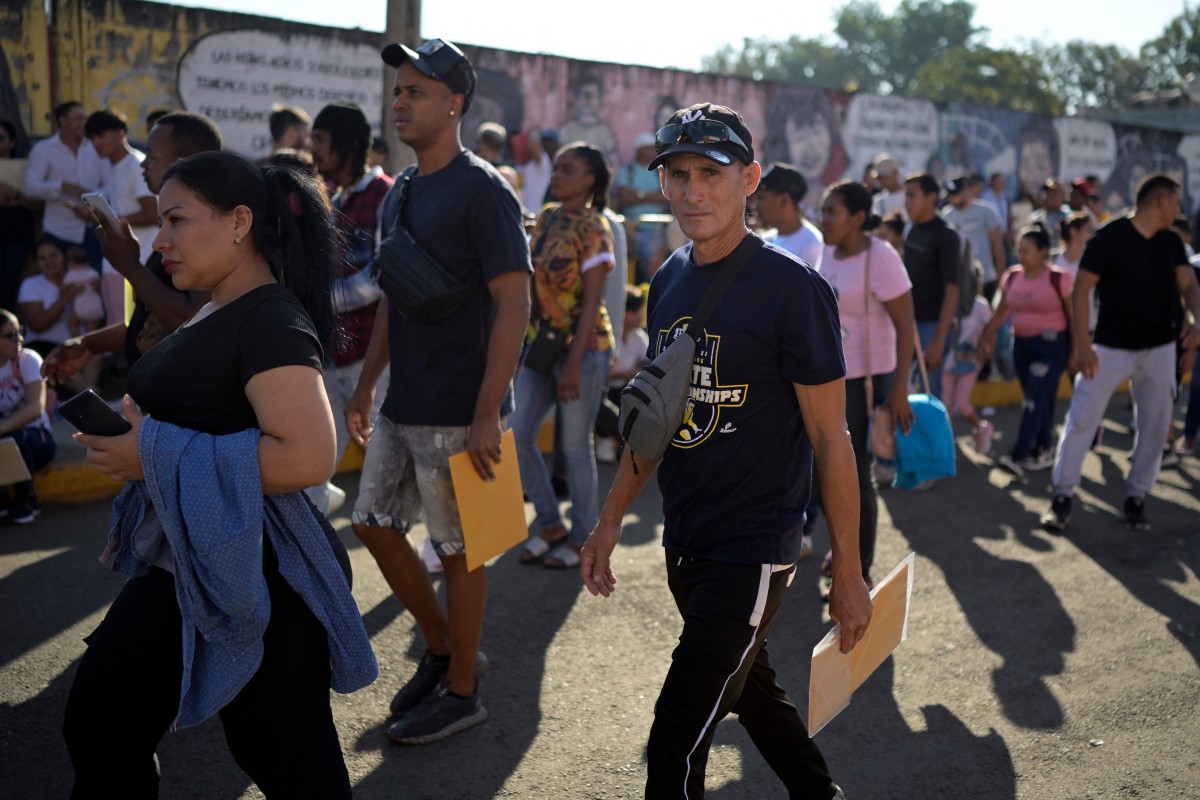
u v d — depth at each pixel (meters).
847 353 4.53
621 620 4.42
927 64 71.12
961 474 7.03
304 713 2.16
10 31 8.91
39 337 7.34
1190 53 71.94
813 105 14.05
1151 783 3.24
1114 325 5.64
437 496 3.32
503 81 11.73
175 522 2.00
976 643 4.29
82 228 8.23
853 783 3.23
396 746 3.33
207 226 2.10
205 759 3.21
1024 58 67.31
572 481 4.96
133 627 2.10
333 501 4.90
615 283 5.55
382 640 4.09
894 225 6.73
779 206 4.79
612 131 12.52
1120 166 17.42
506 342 3.20
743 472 2.37
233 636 2.04
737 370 2.33
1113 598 4.83
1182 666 4.09
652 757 2.34
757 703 2.56
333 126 4.24
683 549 2.45
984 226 10.34
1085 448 5.77
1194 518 6.15
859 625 2.31
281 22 9.98
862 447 4.50
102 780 2.12
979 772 3.30
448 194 3.24
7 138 8.53
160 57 9.53
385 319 3.64
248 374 2.04
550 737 3.44
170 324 3.13
